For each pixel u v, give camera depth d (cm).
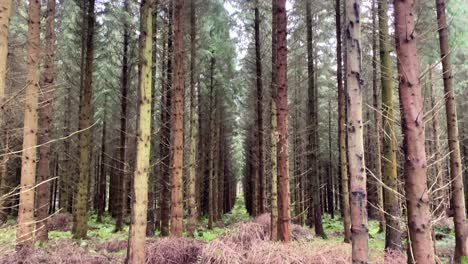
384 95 942
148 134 729
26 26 1264
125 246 1076
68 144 2097
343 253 695
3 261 677
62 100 2058
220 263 686
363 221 444
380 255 812
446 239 1338
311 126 1566
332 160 2911
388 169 936
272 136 1124
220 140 2977
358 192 448
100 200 2366
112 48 1730
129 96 1778
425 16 870
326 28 1709
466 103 2333
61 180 2536
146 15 739
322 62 2144
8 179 1878
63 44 1550
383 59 933
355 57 464
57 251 849
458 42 989
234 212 3831
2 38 451
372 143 2097
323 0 1520
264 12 1714
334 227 2120
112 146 2706
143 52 731
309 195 2184
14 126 912
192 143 1451
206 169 2864
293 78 2342
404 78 431
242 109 2978
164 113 1527
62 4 1356
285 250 699
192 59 1475
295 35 1673
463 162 2578
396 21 445
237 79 2120
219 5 1477
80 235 1336
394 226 909
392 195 920
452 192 831
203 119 2517
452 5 959
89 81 1397
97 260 809
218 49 1628
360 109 461
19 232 812
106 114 2291
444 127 1686
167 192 1488
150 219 1441
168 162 1509
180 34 1202
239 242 841
